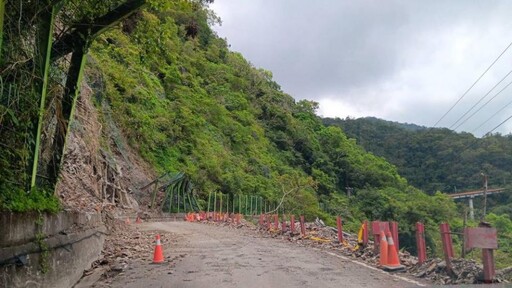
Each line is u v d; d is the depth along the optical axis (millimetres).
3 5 4434
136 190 36688
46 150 7188
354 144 103500
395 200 58500
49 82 6906
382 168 84125
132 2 7395
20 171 5375
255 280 7383
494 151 53781
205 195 49031
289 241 15500
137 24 8742
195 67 77812
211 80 81750
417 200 52312
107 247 11312
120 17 7422
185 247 12648
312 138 94125
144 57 9289
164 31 9031
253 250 12000
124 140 39562
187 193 45594
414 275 7996
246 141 71250
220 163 55312
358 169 85125
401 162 82938
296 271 8359
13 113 4957
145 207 36688
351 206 68875
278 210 53156
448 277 7484
